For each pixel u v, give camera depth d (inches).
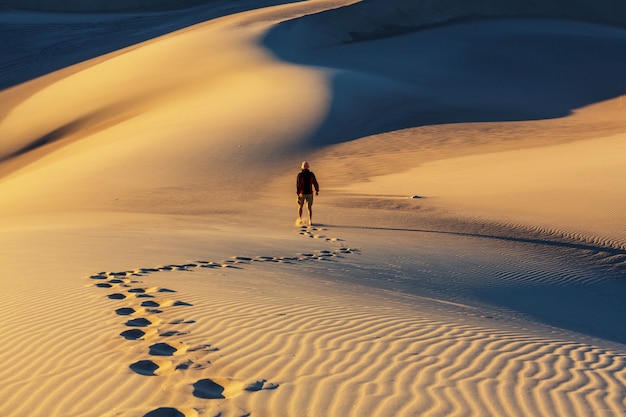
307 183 755.4
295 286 419.8
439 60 2501.2
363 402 209.3
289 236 674.8
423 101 1887.3
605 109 1973.4
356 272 509.0
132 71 2240.4
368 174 1149.7
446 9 3221.0
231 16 3339.1
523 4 3499.0
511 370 248.5
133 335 281.0
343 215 831.7
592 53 2645.2
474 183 1010.7
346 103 1702.8
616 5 3649.1
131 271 432.1
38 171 1282.0
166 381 226.7
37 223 774.5
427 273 535.2
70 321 301.3
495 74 2364.7
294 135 1408.7
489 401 213.0
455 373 240.8
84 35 3528.5
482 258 613.3
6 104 2313.0
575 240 701.9
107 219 789.9
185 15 3937.0
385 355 259.9
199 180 1112.8
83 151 1408.7
